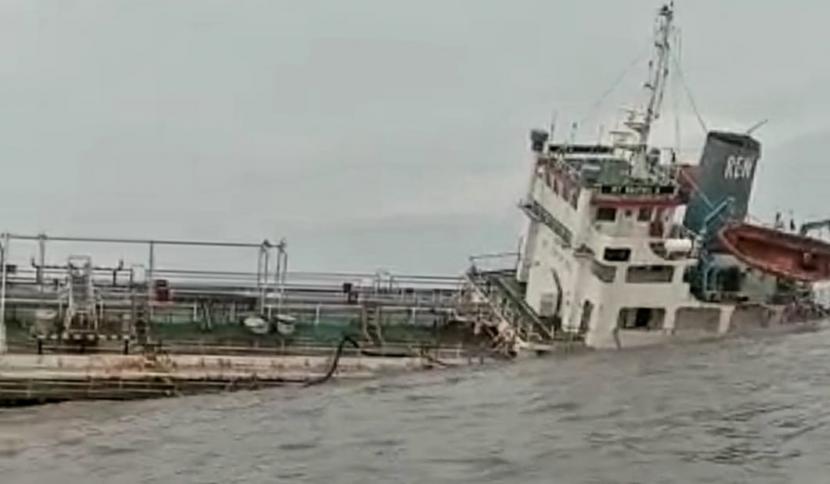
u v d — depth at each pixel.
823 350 51.50
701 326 68.56
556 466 30.83
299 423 39.16
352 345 66.06
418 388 49.16
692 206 71.31
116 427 42.75
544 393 43.69
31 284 67.25
